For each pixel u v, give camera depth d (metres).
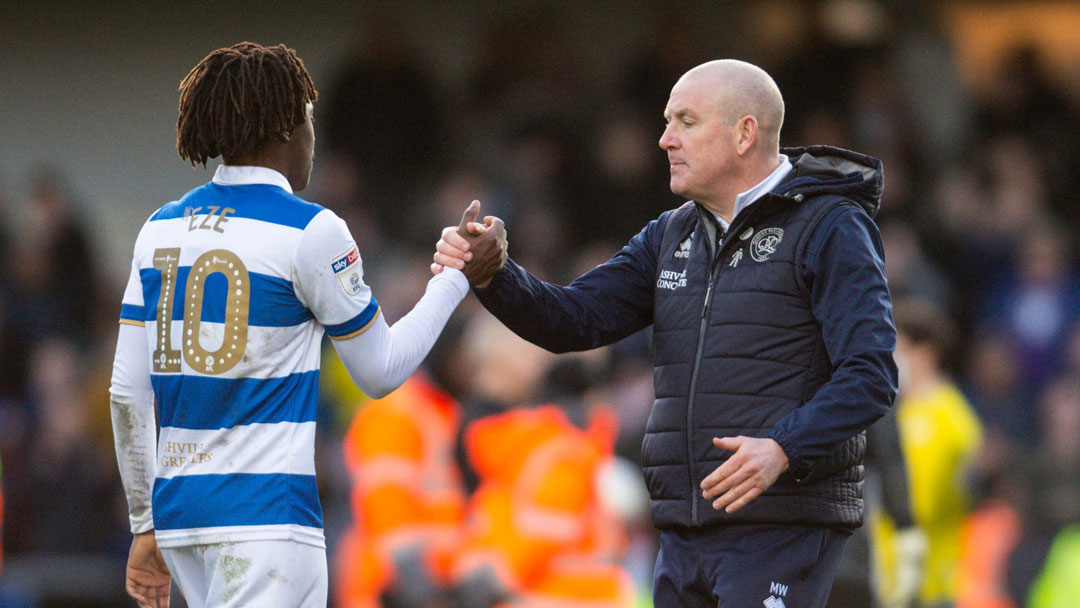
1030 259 40.72
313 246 12.21
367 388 12.75
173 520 12.27
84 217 42.34
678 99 13.99
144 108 42.88
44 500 34.66
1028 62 43.88
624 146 41.03
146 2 42.88
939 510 24.31
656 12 44.12
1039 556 32.12
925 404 24.64
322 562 12.41
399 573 20.56
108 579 31.17
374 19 42.59
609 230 40.28
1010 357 39.62
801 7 41.97
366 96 41.03
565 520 19.70
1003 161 42.56
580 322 14.59
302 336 12.41
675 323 13.92
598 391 21.89
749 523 13.32
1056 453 35.78
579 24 44.22
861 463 13.82
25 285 39.91
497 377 20.97
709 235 14.05
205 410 12.16
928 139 43.72
